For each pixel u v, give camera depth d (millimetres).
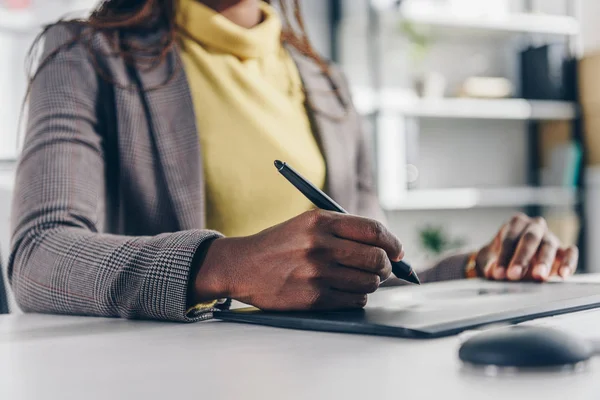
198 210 974
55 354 430
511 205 3328
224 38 1139
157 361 393
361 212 1272
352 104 1310
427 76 3006
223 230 1087
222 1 1204
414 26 2975
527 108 3092
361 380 323
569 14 3322
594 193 3176
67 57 970
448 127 3258
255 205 1089
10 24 2273
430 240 3020
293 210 1116
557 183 3246
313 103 1210
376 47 2926
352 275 554
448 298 620
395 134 2781
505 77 3338
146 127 986
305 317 521
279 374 344
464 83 3107
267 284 560
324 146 1178
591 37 3371
